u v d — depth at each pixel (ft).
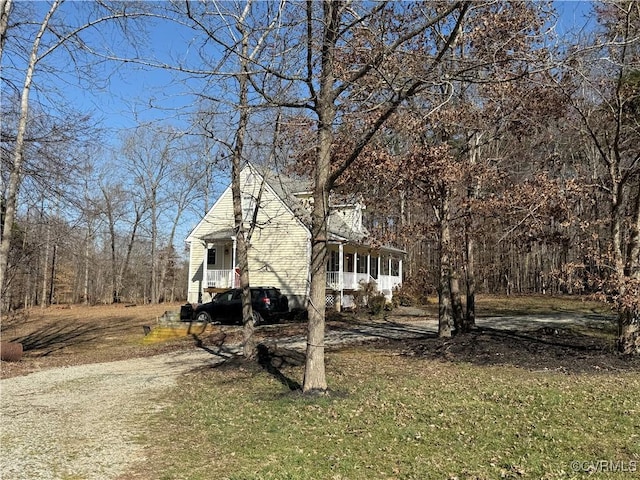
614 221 35.76
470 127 38.19
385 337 54.08
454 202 44.62
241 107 24.03
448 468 16.37
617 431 19.60
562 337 47.34
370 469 16.49
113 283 151.43
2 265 41.88
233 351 48.11
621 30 32.04
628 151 38.40
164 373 38.45
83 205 50.21
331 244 86.69
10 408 27.09
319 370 27.25
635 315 35.96
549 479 15.12
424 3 27.17
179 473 16.71
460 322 49.90
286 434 20.49
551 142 46.11
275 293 72.59
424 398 25.86
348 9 25.41
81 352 56.03
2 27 39.40
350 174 39.96
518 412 22.71
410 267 109.50
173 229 153.99
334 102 29.43
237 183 39.70
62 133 44.78
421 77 22.75
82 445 20.03
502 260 91.71
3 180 44.96
